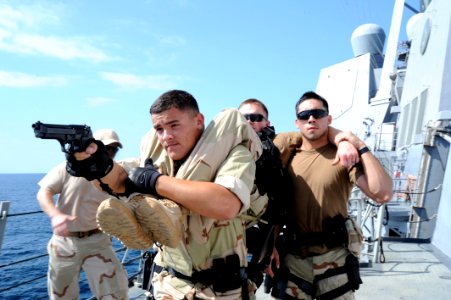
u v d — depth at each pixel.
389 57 17.05
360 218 5.84
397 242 6.93
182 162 1.76
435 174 7.29
